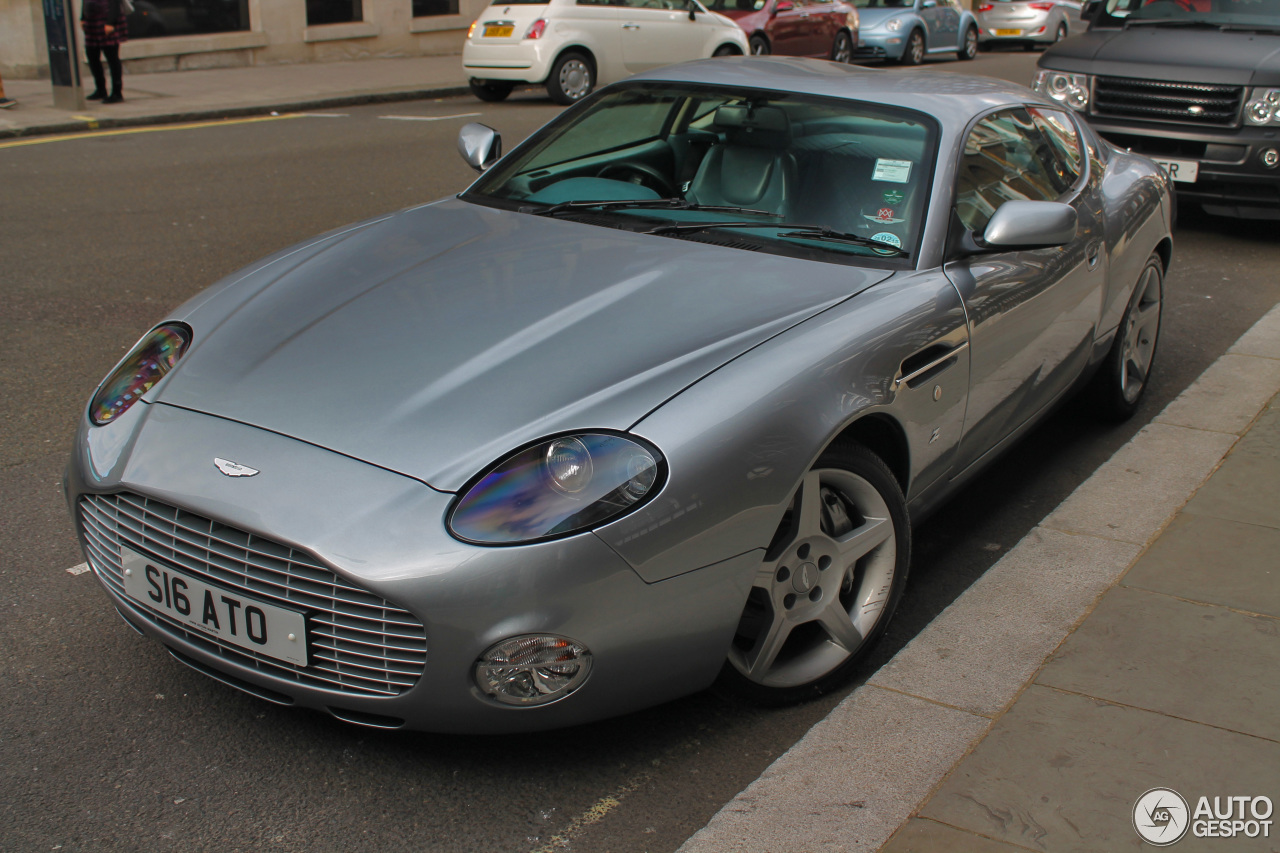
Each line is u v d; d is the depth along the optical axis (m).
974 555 3.90
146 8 16.70
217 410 2.71
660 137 3.99
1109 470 4.41
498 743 2.83
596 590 2.43
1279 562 3.66
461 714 2.48
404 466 2.47
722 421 2.59
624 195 3.78
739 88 4.07
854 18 20.92
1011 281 3.59
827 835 2.50
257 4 17.78
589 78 15.46
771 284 3.15
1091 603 3.45
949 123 3.75
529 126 13.11
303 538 2.39
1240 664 3.10
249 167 10.16
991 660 3.15
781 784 2.66
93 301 6.26
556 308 2.97
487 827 2.55
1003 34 27.25
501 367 2.72
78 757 2.71
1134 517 4.02
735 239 3.47
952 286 3.34
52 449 4.42
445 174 10.00
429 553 2.36
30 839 2.45
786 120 3.85
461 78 17.36
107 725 2.83
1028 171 4.10
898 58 22.66
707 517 2.54
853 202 3.55
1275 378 5.40
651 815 2.61
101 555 2.85
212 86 15.45
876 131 3.73
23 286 6.48
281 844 2.48
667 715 2.96
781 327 2.92
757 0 18.69
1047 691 2.98
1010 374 3.66
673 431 2.54
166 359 3.00
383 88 15.88
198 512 2.49
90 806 2.56
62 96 13.08
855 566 3.12
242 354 2.91
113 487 2.65
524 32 14.94
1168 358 5.79
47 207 8.41
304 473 2.49
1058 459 4.67
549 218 3.71
